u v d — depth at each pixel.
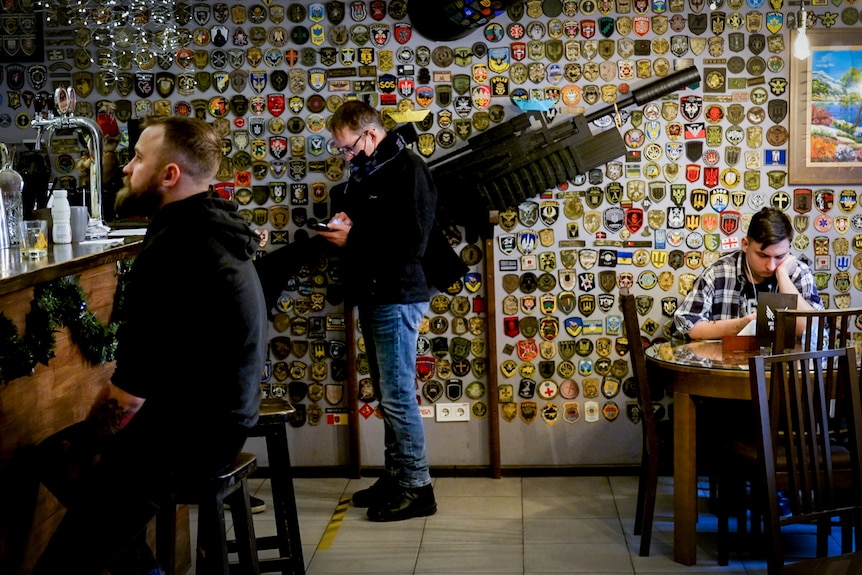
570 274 4.81
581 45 4.68
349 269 4.25
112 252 3.30
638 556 3.90
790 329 3.86
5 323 2.60
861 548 3.26
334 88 4.76
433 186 4.19
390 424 4.34
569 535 4.14
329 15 4.73
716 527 4.23
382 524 4.30
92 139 3.86
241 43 4.77
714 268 4.43
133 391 2.46
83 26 4.78
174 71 4.80
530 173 4.69
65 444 2.68
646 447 4.11
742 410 4.20
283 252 4.71
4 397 2.66
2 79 4.80
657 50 4.68
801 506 2.79
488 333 4.80
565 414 4.89
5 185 3.37
